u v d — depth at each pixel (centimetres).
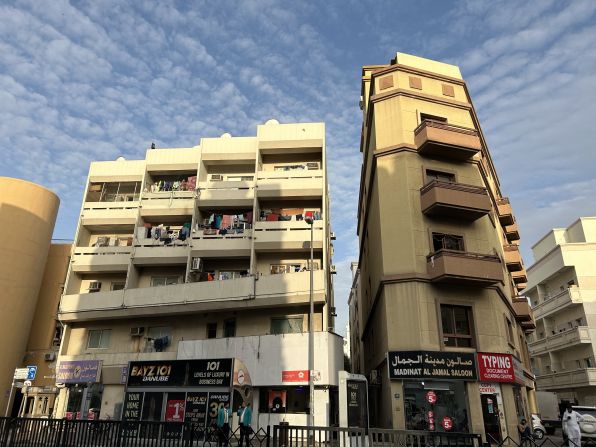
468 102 2648
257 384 2108
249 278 2412
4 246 2936
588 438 2148
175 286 2570
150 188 3073
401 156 2314
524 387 2636
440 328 2002
